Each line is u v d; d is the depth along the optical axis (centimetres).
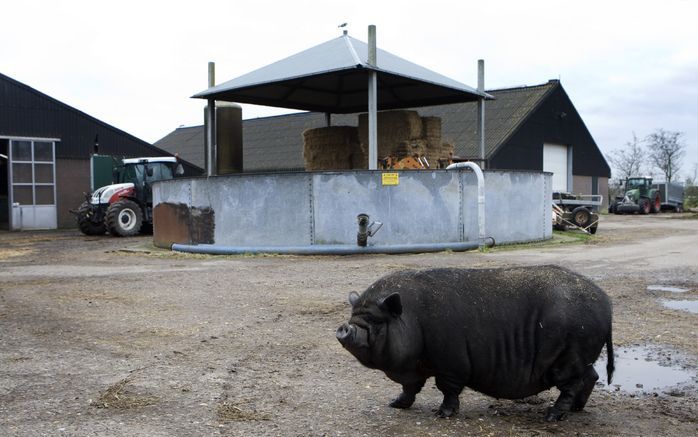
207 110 2316
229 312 912
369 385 580
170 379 599
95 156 3045
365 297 453
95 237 2614
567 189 4728
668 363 647
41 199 3262
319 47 2228
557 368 464
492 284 475
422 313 457
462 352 460
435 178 1755
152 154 3631
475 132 4091
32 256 1794
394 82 2372
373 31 1838
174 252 1853
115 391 561
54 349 712
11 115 3159
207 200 1828
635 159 7625
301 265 1478
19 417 496
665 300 971
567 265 1391
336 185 1712
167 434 461
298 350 706
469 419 487
